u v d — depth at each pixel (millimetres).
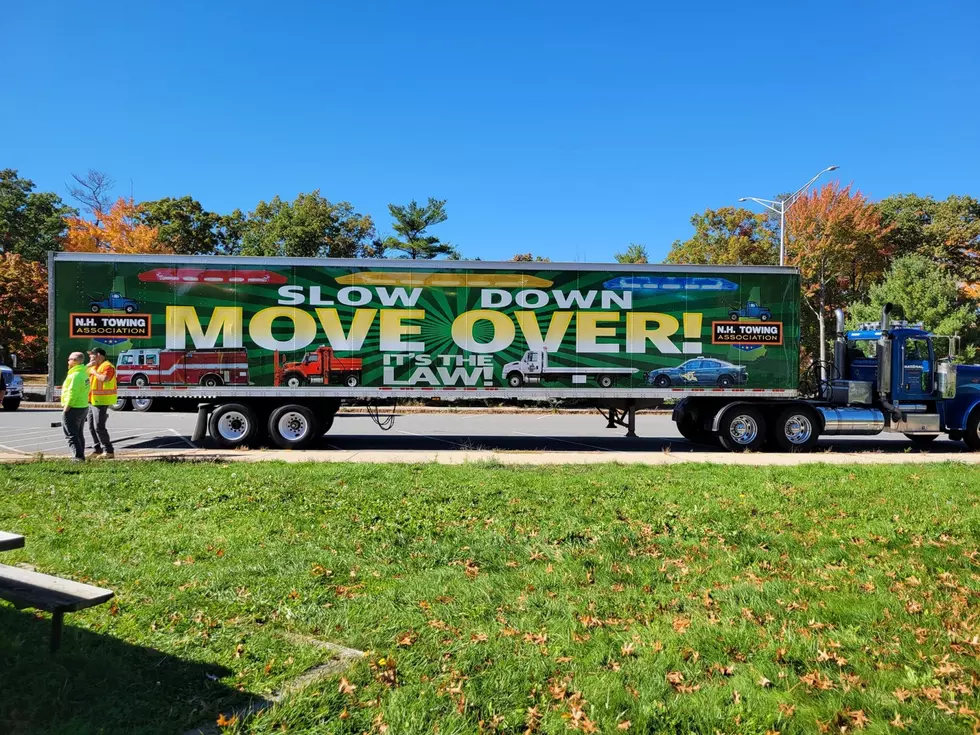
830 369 16234
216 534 6762
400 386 14398
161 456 11867
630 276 14711
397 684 3842
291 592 5230
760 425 14883
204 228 41156
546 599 5168
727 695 3721
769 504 8070
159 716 3465
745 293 14883
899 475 9953
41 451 12594
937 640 4445
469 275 14484
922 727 3396
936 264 35406
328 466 10250
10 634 4258
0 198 49781
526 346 14578
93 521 7113
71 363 10992
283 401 14500
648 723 3449
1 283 36219
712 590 5375
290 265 14141
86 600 3859
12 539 4082
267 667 4020
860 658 4180
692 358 14820
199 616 4742
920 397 15570
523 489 8695
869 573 5797
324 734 3342
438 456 12727
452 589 5379
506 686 3793
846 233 33812
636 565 6043
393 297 14359
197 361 13984
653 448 15508
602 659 4176
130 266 13828
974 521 7309
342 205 46094
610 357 14703
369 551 6352
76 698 3598
